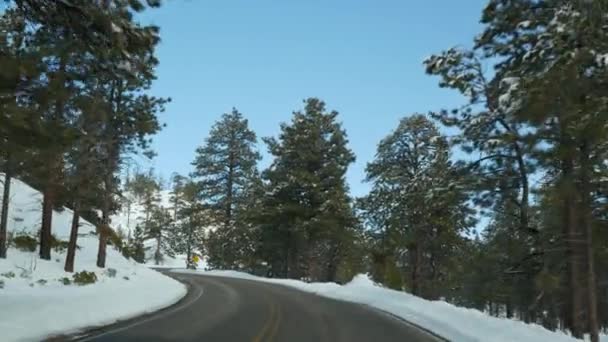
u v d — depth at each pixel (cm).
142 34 1041
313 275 6019
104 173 2914
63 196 2952
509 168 2095
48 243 2912
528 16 1931
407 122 3950
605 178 1683
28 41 1052
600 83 1422
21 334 1142
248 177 6469
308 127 5162
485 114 2119
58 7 1004
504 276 2320
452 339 1482
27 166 2036
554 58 1560
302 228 4809
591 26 1443
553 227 1992
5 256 2603
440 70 2159
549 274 1864
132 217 9800
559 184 1462
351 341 1362
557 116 1380
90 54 1077
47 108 1003
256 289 3156
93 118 1143
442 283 3784
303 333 1457
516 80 1633
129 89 2900
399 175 3869
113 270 2961
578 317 1769
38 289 1903
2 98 945
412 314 2066
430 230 3544
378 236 4275
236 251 6338
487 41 2077
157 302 2084
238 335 1362
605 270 2058
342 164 5191
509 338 1355
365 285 3177
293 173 5003
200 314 1811
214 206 6556
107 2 1002
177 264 8750
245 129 6650
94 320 1471
